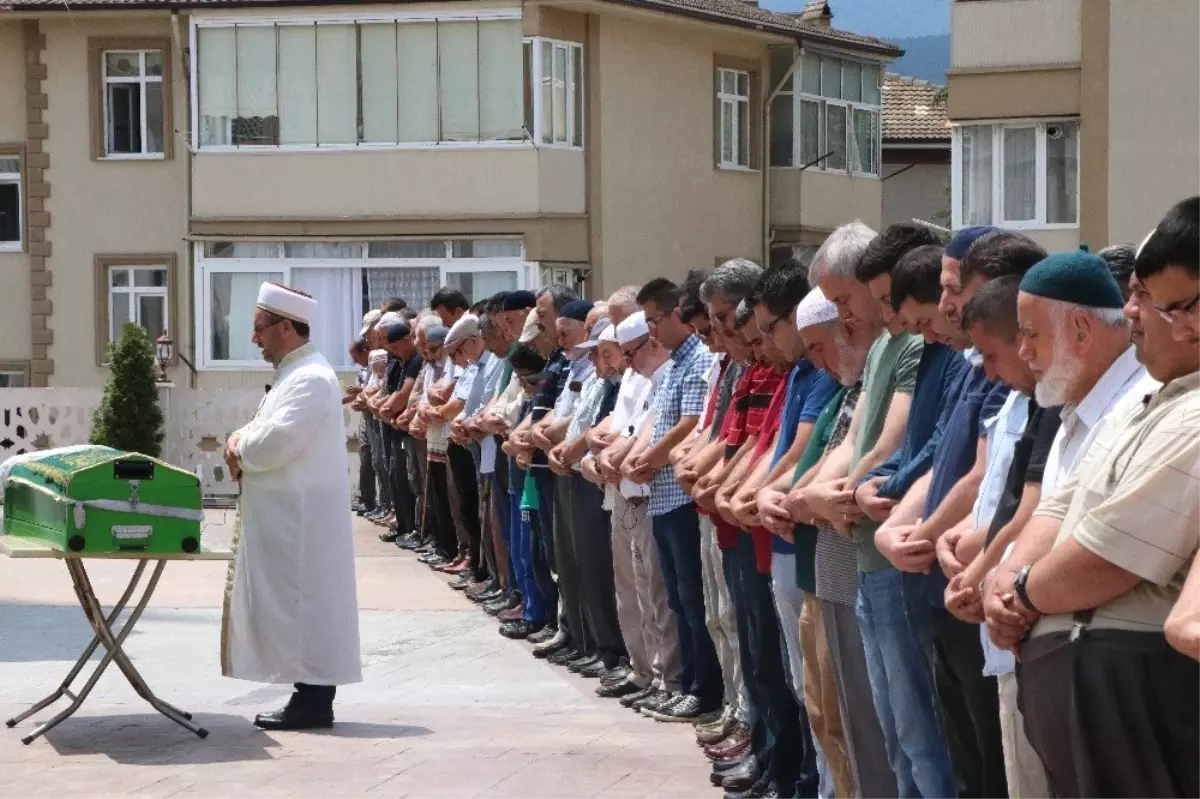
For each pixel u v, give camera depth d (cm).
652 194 3219
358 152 3072
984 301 491
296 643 913
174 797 771
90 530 873
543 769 813
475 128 3048
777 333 714
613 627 1059
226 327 3136
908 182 4397
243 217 3103
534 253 3048
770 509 666
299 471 917
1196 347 412
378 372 1881
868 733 623
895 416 592
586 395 1055
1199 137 2442
